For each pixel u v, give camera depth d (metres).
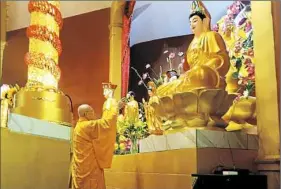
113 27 6.57
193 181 3.17
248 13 4.72
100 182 3.81
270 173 3.46
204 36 3.87
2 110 3.06
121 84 6.36
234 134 3.67
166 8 6.25
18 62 5.68
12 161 2.96
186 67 5.11
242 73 4.48
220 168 3.41
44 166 3.33
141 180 4.13
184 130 3.62
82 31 6.75
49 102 4.11
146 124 4.59
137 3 6.52
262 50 3.78
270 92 3.64
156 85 4.90
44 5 4.45
